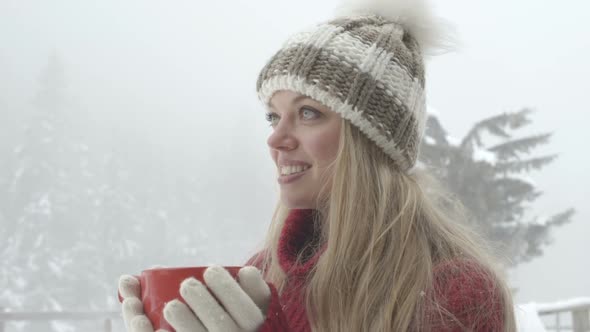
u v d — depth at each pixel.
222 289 0.82
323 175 1.28
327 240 1.31
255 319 0.83
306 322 1.16
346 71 1.29
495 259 1.42
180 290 0.81
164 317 0.82
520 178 13.05
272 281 1.36
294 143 1.30
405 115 1.36
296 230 1.36
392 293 1.12
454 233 1.31
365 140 1.31
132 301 0.88
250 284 0.86
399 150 1.35
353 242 1.20
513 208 12.98
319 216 1.36
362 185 1.26
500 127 13.35
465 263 1.13
